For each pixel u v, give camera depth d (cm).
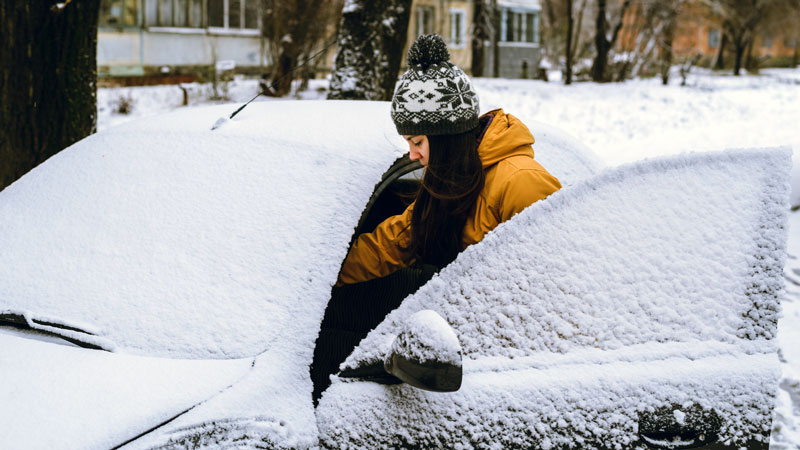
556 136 325
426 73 199
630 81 3609
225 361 181
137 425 165
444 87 198
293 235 204
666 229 172
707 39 5719
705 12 4541
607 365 165
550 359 168
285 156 225
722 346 164
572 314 170
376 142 232
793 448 333
